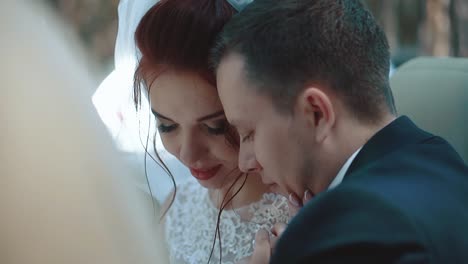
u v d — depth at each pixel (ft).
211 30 4.62
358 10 4.21
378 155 4.00
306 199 4.27
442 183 3.83
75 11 18.94
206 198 5.95
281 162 4.17
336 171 4.14
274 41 4.07
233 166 5.24
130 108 5.88
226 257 5.71
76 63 1.75
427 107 6.84
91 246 1.55
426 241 3.39
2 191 1.48
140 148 5.97
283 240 3.56
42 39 1.68
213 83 4.73
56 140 1.56
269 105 4.12
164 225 6.12
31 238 1.48
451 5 11.88
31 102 1.57
